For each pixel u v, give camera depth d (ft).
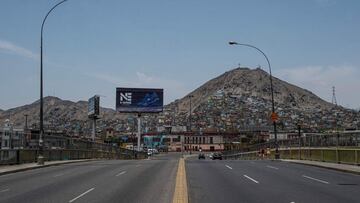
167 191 60.85
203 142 563.89
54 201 51.52
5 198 54.60
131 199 52.95
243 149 298.76
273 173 92.53
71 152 160.04
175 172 95.55
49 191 61.31
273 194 58.13
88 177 83.51
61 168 111.04
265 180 77.05
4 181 76.89
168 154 471.21
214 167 112.16
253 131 574.56
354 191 61.46
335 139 119.75
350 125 629.10
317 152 133.28
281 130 579.89
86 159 169.89
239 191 61.36
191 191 61.41
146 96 363.76
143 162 145.89
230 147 502.79
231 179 79.05
